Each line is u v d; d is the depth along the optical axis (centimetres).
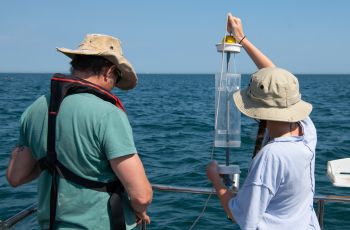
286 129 192
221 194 212
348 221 553
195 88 6253
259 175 184
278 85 184
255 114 188
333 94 4319
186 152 1093
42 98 204
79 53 196
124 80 217
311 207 196
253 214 183
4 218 595
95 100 192
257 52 253
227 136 233
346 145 1202
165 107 2630
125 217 209
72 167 192
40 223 210
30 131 201
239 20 255
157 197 655
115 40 209
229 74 232
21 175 213
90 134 187
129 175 190
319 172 845
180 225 548
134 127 1652
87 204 195
